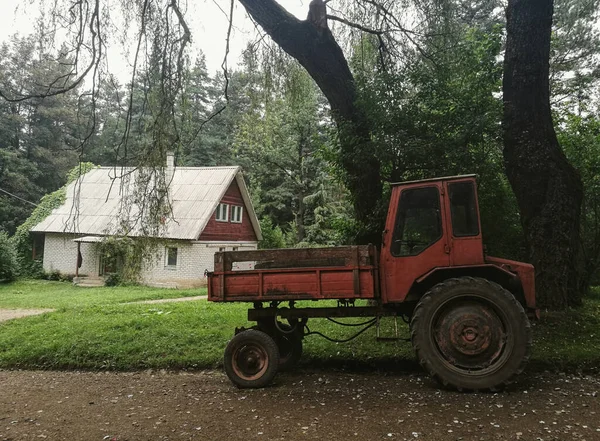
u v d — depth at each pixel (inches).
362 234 355.9
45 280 1008.2
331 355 269.7
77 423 185.8
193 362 282.4
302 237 1231.5
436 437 155.5
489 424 165.5
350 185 370.6
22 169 1318.9
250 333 232.2
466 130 314.7
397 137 315.9
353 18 416.8
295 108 445.4
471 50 348.2
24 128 1413.6
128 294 751.1
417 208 222.2
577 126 454.3
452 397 197.6
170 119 311.9
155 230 300.8
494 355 204.1
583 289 436.5
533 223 325.1
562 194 321.4
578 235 334.0
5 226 1302.9
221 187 1005.2
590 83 765.3
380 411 183.8
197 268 933.2
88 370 292.4
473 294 205.3
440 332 209.9
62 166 1391.5
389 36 415.5
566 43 776.3
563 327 286.0
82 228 984.3
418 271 216.8
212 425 175.9
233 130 1368.1
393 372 252.2
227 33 347.6
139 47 314.3
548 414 174.4
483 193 353.7
